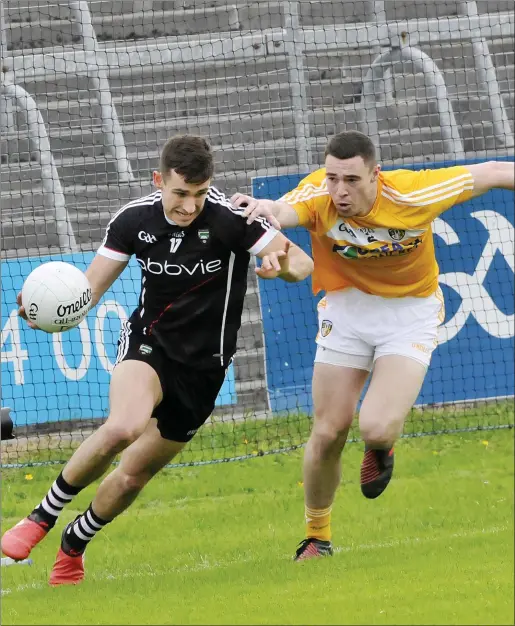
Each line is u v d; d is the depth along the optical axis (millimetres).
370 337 21094
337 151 19188
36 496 30922
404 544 22234
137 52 41375
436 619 15109
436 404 39625
